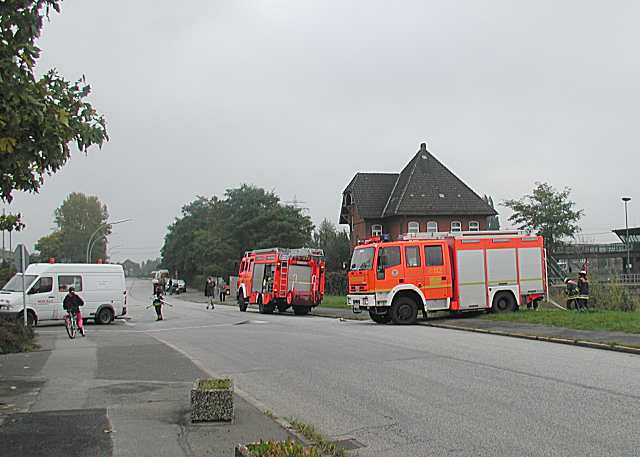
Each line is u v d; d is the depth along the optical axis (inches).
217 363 564.7
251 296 1519.4
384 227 2484.0
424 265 961.5
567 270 2770.7
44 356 610.9
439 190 2421.3
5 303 1075.3
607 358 546.3
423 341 698.2
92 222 4687.5
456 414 344.8
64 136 392.8
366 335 782.5
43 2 366.0
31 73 370.0
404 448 284.8
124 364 550.3
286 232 3198.8
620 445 277.6
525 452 271.1
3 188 410.9
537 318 848.9
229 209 3405.5
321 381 458.0
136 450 279.0
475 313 1032.8
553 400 371.6
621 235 3339.1
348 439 303.3
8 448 280.5
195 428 318.0
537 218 2121.1
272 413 353.1
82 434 306.0
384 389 420.8
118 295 1190.9
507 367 497.7
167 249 4945.9
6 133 364.5
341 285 2059.5
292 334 828.6
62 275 1139.9
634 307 1021.8
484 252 976.9
